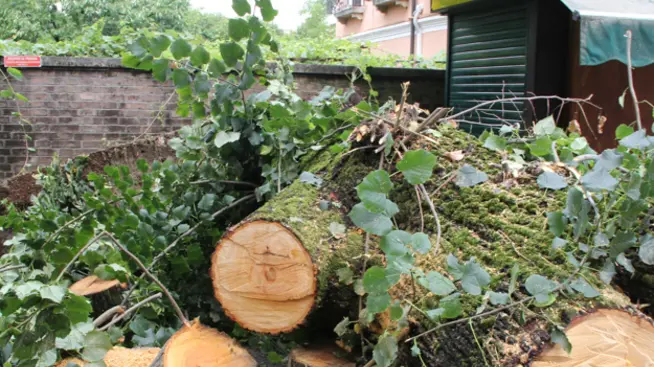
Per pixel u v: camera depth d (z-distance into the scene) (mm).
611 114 6582
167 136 6074
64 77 7109
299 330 2873
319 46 9117
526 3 6316
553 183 2406
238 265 2715
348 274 2607
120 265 3422
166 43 3555
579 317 1904
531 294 2010
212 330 2865
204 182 3871
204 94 3664
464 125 7375
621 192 2391
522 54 6426
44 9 12367
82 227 3793
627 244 2143
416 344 2168
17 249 3818
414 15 15242
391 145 2891
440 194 2691
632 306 1981
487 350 1954
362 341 2629
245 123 3783
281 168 3662
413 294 2344
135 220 3582
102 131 7219
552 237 2266
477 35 7117
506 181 2619
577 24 6188
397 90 8000
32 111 7102
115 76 7180
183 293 3670
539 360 1886
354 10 18781
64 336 2363
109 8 13016
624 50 5102
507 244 2314
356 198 2941
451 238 2492
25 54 7367
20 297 2195
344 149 3252
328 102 4137
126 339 3414
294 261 2629
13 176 6570
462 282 2043
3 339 2354
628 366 1876
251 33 3609
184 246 3715
